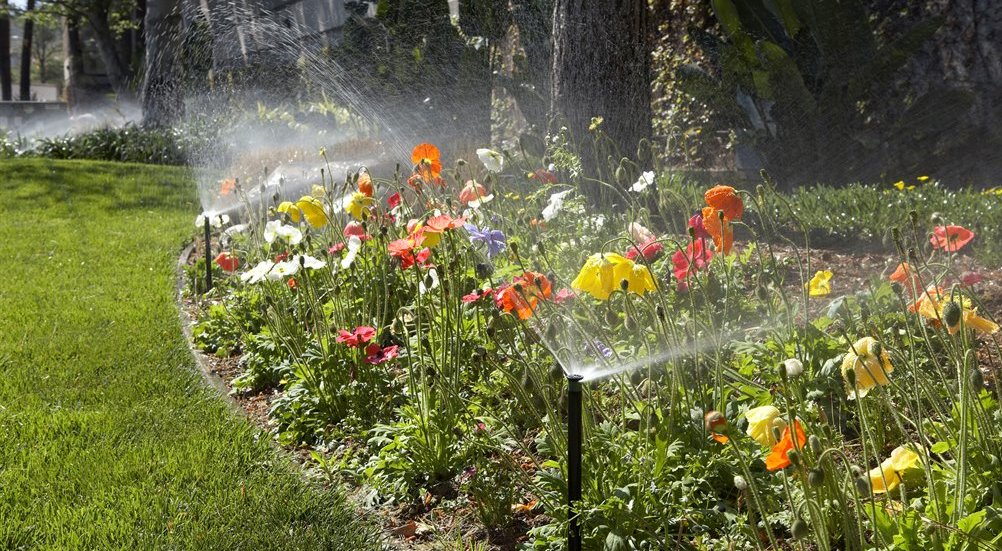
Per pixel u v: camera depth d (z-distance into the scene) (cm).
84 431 379
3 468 345
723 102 1044
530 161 617
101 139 1655
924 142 981
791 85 988
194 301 630
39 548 282
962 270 500
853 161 998
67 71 2809
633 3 676
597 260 258
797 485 254
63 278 692
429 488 321
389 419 370
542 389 284
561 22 677
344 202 459
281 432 390
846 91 991
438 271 332
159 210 1043
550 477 268
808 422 262
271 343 442
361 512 313
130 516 304
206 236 627
